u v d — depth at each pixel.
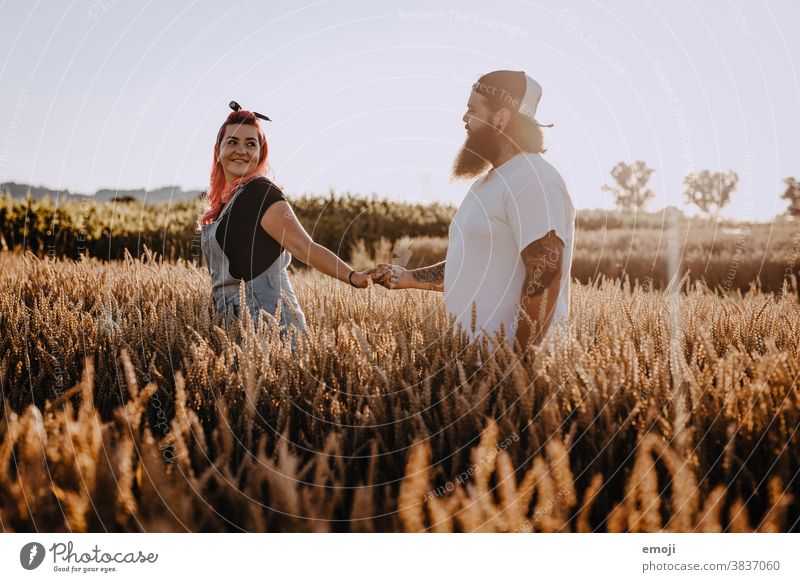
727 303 2.86
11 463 1.18
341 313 2.88
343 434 1.43
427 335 2.07
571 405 1.54
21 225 8.77
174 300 2.81
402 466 1.34
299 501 1.12
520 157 2.54
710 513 1.12
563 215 2.44
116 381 1.75
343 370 1.80
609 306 2.67
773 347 1.62
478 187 2.73
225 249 2.79
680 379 1.54
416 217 18.39
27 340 2.15
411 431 1.45
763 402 1.46
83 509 1.08
